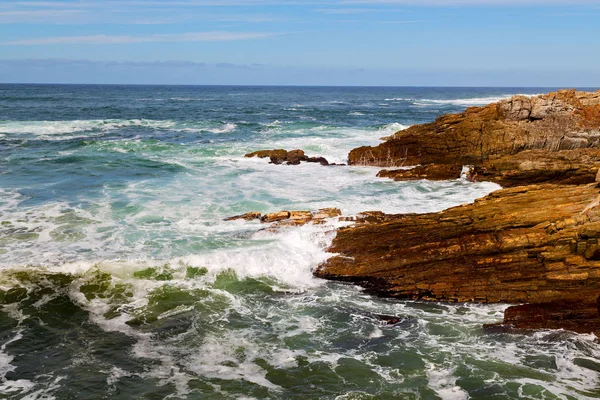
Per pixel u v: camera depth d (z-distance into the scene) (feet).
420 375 32.30
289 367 33.04
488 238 44.98
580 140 81.20
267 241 50.80
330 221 54.13
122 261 45.62
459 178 79.51
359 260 46.47
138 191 69.46
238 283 44.70
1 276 42.19
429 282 43.60
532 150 77.82
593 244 41.14
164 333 36.83
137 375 31.83
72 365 32.68
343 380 31.68
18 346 34.58
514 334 37.29
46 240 50.37
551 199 48.57
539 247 43.19
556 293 41.14
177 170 84.23
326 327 38.29
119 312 39.45
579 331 37.32
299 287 44.57
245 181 77.61
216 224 56.24
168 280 44.24
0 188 68.80
